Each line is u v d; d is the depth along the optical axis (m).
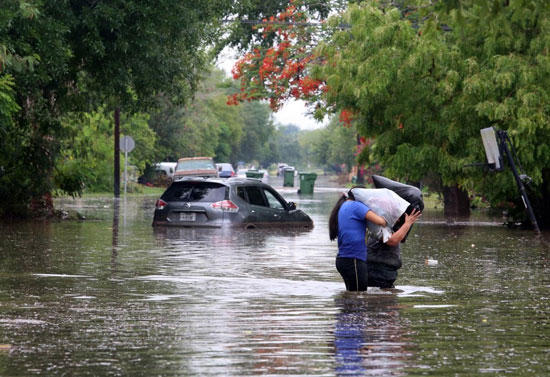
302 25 58.34
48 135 47.06
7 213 45.53
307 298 17.52
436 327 14.14
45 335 13.35
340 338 13.14
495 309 16.12
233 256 26.69
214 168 100.12
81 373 10.81
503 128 39.28
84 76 47.75
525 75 37.38
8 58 34.59
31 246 29.67
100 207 61.44
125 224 42.41
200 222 39.72
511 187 39.50
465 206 56.91
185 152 142.12
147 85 45.34
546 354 12.02
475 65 38.94
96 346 12.52
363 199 18.80
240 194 40.28
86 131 92.88
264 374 10.76
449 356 11.85
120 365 11.27
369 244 19.38
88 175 49.88
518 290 18.91
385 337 13.24
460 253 28.12
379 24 40.34
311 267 23.59
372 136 43.47
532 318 15.10
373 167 94.94
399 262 19.30
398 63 39.81
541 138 38.56
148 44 41.62
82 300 17.05
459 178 41.59
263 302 16.92
